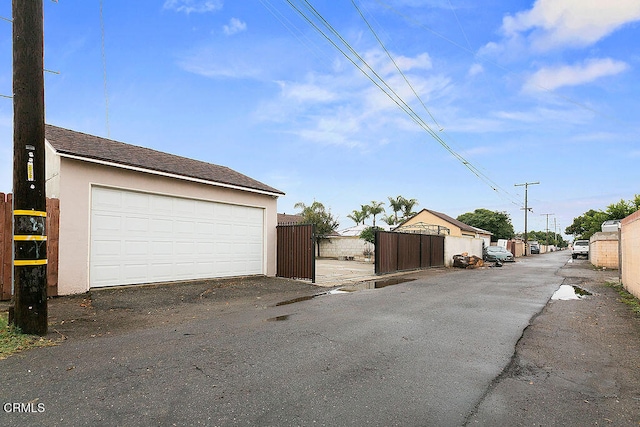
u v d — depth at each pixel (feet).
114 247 30.96
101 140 35.88
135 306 25.53
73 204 28.32
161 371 13.28
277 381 12.56
